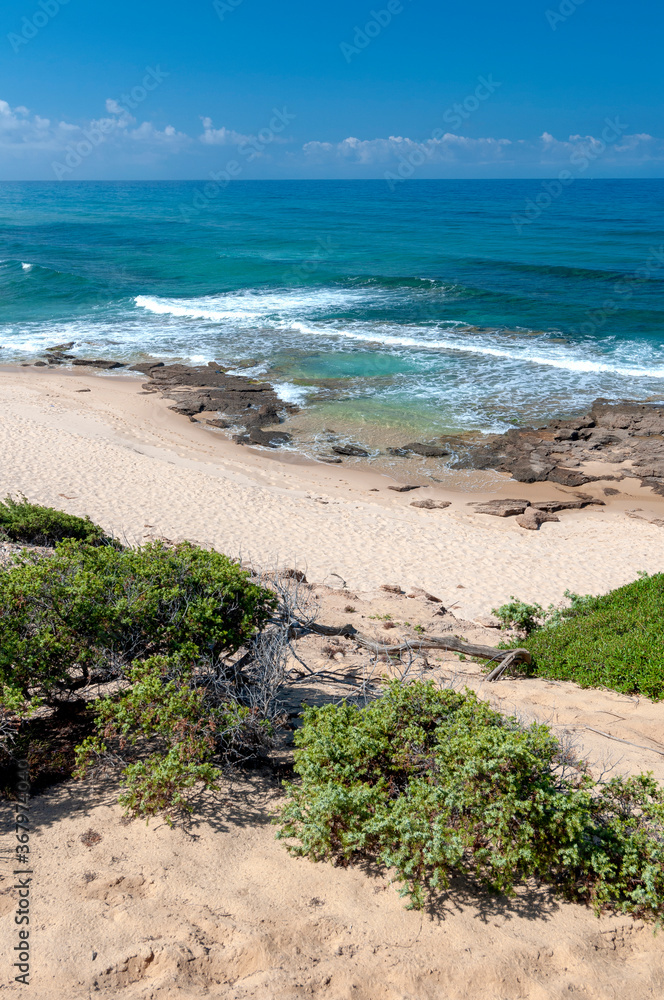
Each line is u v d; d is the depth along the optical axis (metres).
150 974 2.80
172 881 3.30
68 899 3.15
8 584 4.71
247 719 4.30
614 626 7.62
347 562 13.87
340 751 3.86
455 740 3.69
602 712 5.80
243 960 2.88
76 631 4.57
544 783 3.58
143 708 4.16
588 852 3.40
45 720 4.69
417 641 7.39
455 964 2.89
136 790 3.72
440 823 3.39
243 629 4.93
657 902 3.17
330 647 7.06
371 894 3.28
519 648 7.27
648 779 3.83
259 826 3.77
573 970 2.91
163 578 5.06
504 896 3.31
